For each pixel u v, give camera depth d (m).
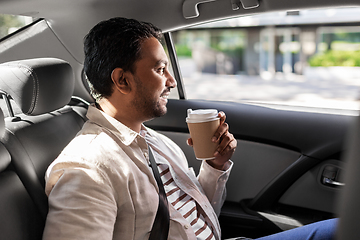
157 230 0.92
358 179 0.33
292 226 1.50
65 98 1.20
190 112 1.03
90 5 1.47
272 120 1.59
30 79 1.06
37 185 0.98
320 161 1.50
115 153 0.92
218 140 1.05
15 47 1.60
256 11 1.44
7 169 0.95
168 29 1.57
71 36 1.56
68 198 0.80
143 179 0.94
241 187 1.60
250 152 1.60
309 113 1.59
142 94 0.99
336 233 0.36
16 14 1.44
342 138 1.46
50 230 0.78
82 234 0.76
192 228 1.05
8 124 1.06
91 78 1.01
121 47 0.95
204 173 1.23
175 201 1.06
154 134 1.22
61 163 0.88
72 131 1.26
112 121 1.00
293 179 1.53
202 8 1.49
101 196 0.83
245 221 1.57
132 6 1.49
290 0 1.36
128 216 0.89
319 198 1.51
